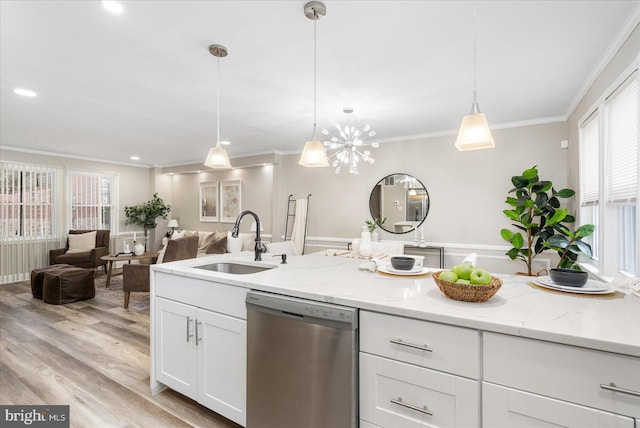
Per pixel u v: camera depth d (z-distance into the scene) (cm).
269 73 259
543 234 330
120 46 217
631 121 204
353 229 516
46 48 219
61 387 213
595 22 189
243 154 607
